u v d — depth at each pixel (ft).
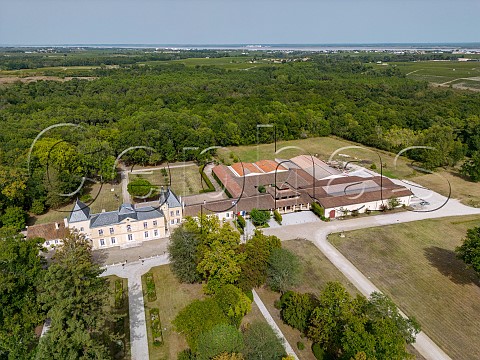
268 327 183.52
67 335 149.59
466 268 251.19
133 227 281.13
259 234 239.50
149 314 209.67
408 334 163.73
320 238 291.58
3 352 175.83
